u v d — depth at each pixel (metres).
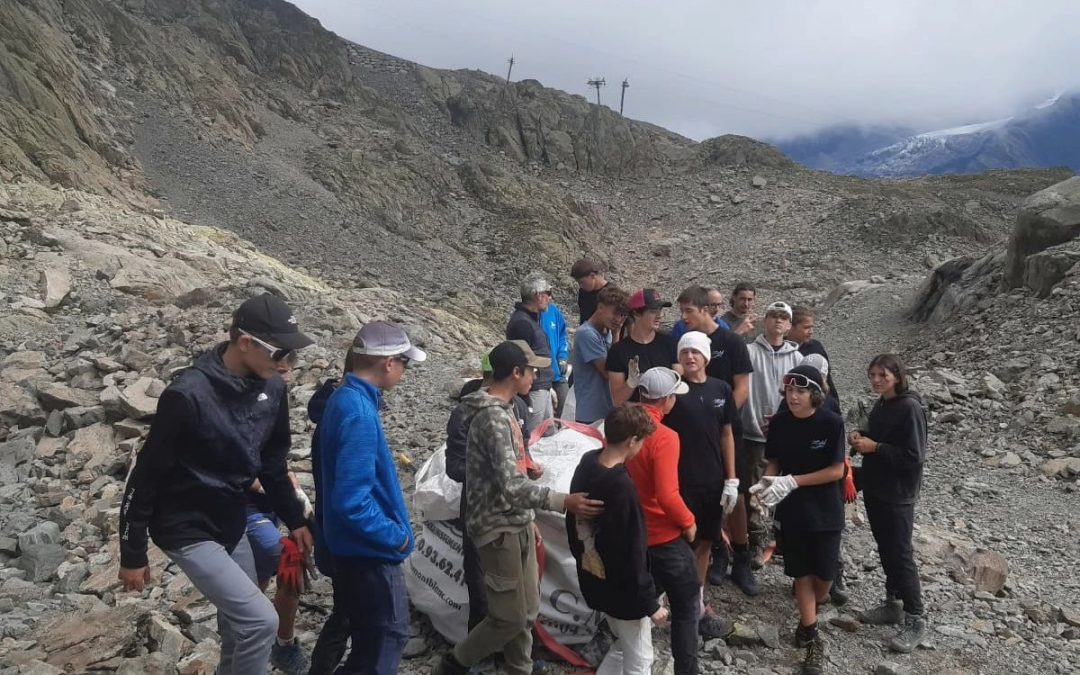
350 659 3.74
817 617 5.12
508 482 3.77
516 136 67.06
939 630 5.09
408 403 9.34
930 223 47.88
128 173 29.16
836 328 22.20
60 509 6.70
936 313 19.41
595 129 67.81
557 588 4.61
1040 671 4.73
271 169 39.47
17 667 4.20
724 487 4.74
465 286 35.25
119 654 4.46
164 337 10.77
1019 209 16.58
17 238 14.38
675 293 43.56
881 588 5.60
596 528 3.86
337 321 12.55
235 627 3.47
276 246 31.17
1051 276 15.05
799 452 4.58
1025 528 7.25
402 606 3.74
